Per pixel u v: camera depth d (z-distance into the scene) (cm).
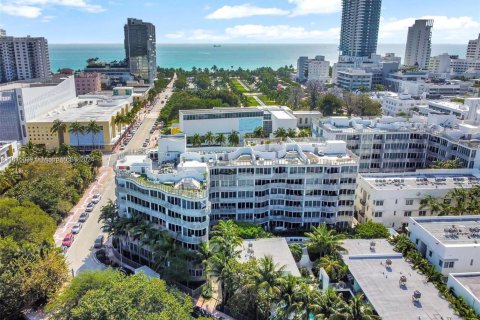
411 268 8775
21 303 8138
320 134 16875
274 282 7544
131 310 6512
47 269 8519
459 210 11081
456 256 8706
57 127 19612
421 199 11900
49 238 9756
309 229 12081
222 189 11475
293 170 11625
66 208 12731
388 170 16200
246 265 8288
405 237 10019
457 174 13338
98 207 13712
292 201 11888
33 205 11012
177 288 8494
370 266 8838
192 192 9144
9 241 8862
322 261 9100
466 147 13938
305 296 7112
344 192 11931
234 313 8456
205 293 9144
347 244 9919
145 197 10038
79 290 7569
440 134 15438
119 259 10531
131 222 9862
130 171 10638
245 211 11794
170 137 12206
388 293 7856
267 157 12081
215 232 9662
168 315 6694
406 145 16000
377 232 10650
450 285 8131
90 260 10500
